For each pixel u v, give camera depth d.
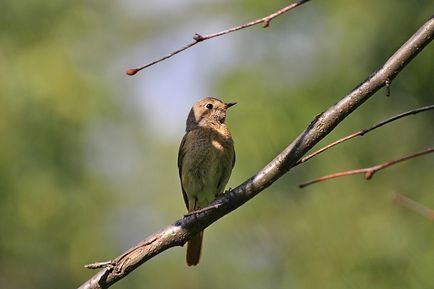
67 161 14.33
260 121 12.74
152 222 15.90
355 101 6.31
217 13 17.09
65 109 14.45
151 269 15.66
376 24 12.81
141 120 15.91
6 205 13.91
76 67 15.02
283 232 12.95
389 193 12.43
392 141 12.78
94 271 14.40
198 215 6.74
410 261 11.59
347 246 12.12
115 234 15.31
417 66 12.48
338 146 12.66
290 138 12.66
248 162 12.55
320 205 12.55
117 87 15.83
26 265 14.19
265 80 13.26
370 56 12.88
